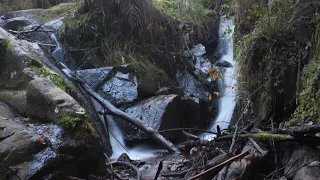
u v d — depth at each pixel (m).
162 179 3.52
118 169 3.88
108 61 5.75
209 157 3.56
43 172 2.89
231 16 7.32
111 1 5.96
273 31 4.64
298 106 4.04
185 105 5.26
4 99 3.98
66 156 3.07
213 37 7.10
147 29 6.15
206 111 5.66
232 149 3.32
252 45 4.80
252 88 4.84
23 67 4.11
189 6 7.09
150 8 6.19
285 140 3.31
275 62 4.55
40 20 6.47
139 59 5.80
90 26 5.86
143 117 4.86
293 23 4.52
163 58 6.21
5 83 4.15
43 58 4.83
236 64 5.50
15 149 2.90
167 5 7.21
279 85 4.53
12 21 6.30
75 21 5.92
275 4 4.96
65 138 3.18
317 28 4.21
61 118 3.31
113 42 5.91
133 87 5.20
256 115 4.79
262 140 3.46
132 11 5.91
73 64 5.72
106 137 4.72
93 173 3.36
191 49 6.52
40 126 3.31
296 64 4.47
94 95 4.84
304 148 3.23
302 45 4.45
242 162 3.12
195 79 5.96
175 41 6.50
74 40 5.83
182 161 4.05
